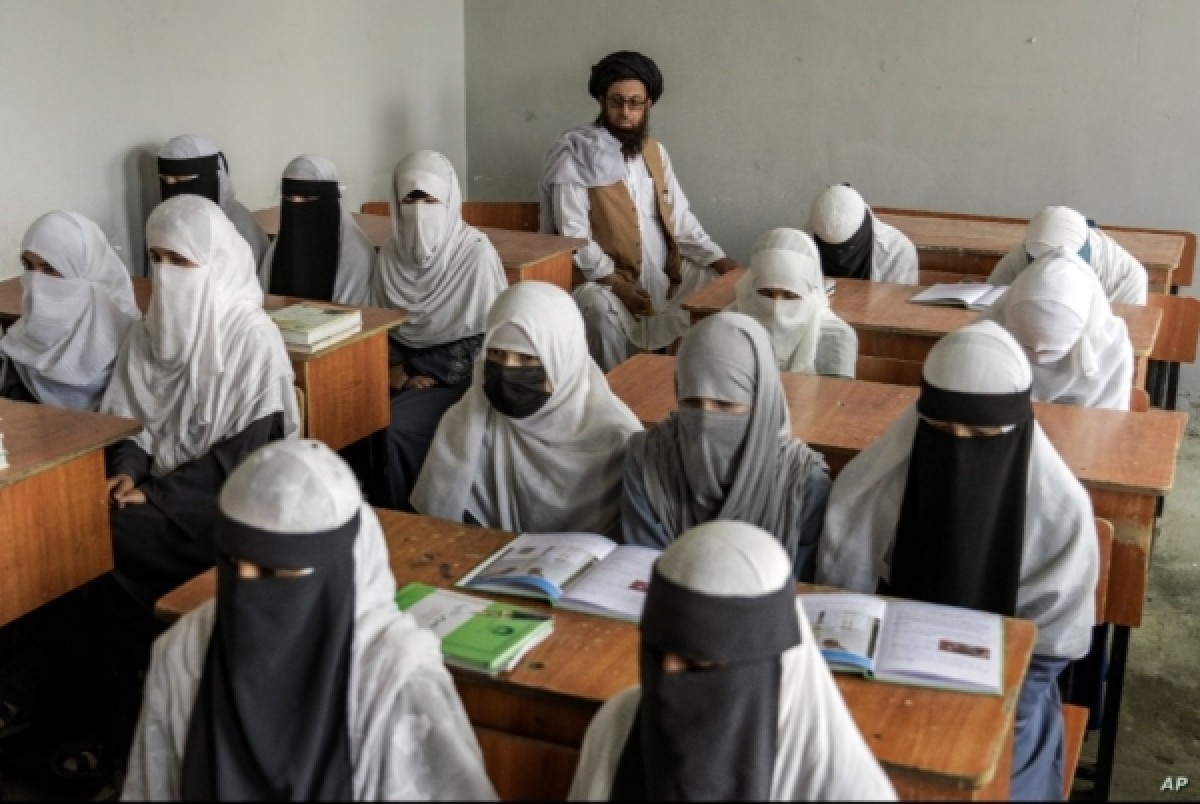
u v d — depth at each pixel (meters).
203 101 5.29
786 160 6.41
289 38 5.69
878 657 2.07
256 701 1.80
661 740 1.62
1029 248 4.76
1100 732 2.96
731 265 5.89
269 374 3.45
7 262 4.57
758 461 2.53
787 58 6.27
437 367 4.61
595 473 2.88
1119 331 3.62
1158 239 5.61
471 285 4.61
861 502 2.58
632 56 5.70
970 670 2.02
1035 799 2.14
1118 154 5.91
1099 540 2.61
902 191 6.28
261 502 1.77
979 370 2.39
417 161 4.60
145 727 1.89
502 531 2.63
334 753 1.79
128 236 5.05
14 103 4.50
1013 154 6.05
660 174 5.84
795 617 1.61
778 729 1.63
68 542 3.02
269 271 4.85
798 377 3.63
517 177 6.88
